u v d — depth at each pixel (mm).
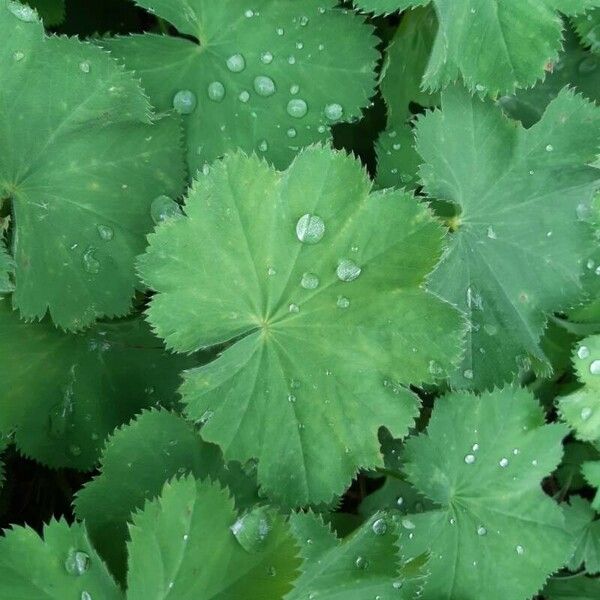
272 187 557
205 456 571
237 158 555
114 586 540
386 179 604
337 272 563
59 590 533
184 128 589
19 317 583
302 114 590
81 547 538
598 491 648
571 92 597
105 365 592
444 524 605
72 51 570
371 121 625
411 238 562
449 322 562
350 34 593
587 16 620
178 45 591
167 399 596
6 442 582
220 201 556
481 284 603
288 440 568
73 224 574
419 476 603
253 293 563
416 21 603
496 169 600
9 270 559
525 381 651
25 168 571
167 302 558
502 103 624
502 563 610
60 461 588
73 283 574
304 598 565
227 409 564
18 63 566
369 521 572
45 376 586
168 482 546
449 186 596
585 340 633
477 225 602
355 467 570
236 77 590
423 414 629
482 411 606
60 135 573
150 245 555
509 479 612
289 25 591
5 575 529
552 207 604
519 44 580
